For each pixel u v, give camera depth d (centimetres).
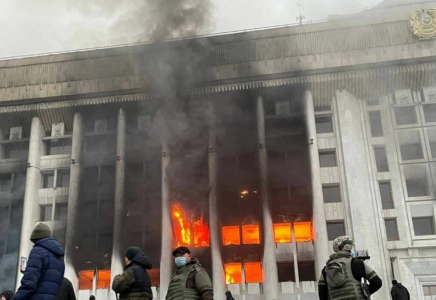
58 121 5291
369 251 4300
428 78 4756
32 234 673
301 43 4875
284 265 4544
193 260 757
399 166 4616
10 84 5256
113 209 4838
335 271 694
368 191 4566
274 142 4853
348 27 4853
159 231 4747
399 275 4259
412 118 4828
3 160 5241
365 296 679
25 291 611
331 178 4691
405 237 4381
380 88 4847
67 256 4653
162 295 4325
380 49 4756
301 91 4888
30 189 5006
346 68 4772
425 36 4728
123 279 693
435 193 4469
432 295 4194
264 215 4500
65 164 5162
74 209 4825
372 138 4775
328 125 4956
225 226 4706
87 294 4562
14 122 5347
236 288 4375
